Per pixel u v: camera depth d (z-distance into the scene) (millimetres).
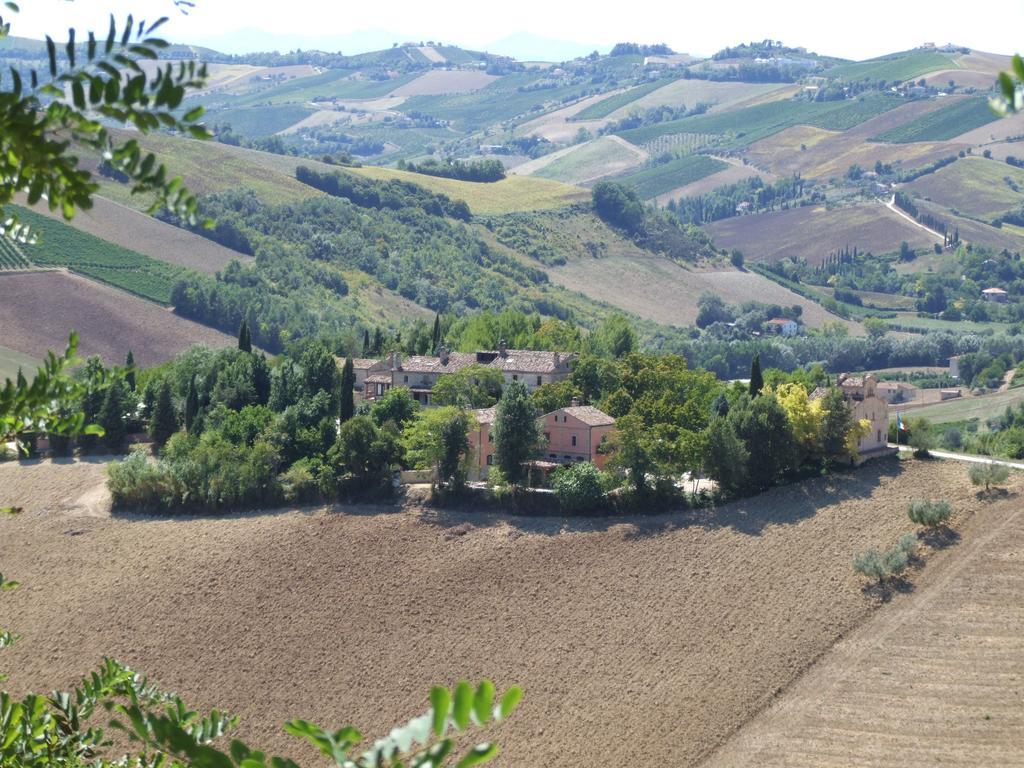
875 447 143000
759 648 103625
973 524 120875
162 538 130875
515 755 90438
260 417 149500
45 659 108875
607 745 91688
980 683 95312
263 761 9430
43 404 14430
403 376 167625
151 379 183625
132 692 16766
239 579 120375
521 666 103875
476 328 195500
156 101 10531
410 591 116625
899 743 88875
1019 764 84562
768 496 130375
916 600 108562
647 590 113750
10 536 134125
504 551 122062
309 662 107250
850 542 119375
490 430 141125
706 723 93938
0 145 10703
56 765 15922
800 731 91875
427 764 8344
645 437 131125
